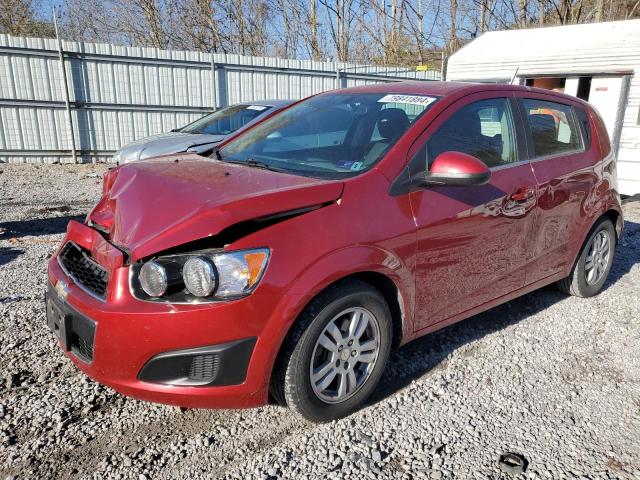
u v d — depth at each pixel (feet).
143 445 8.68
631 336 13.04
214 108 50.34
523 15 78.02
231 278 7.80
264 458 8.41
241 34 85.30
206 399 7.99
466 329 13.17
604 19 74.49
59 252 10.03
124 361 7.88
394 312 9.96
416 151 10.09
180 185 9.12
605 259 15.62
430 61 84.84
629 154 30.01
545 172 12.62
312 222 8.50
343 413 9.37
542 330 13.25
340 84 56.24
